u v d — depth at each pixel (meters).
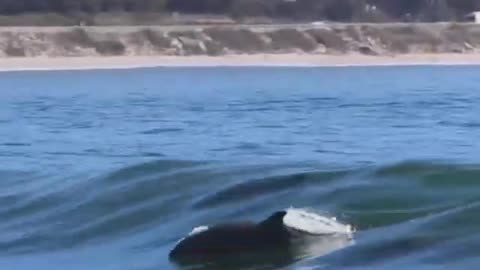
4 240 39.66
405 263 31.00
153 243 37.28
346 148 71.12
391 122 90.56
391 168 41.84
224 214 39.41
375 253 32.16
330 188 40.38
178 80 172.25
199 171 46.00
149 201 42.44
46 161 64.00
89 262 35.75
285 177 42.47
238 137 80.44
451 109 102.25
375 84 151.62
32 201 45.16
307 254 32.78
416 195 38.31
